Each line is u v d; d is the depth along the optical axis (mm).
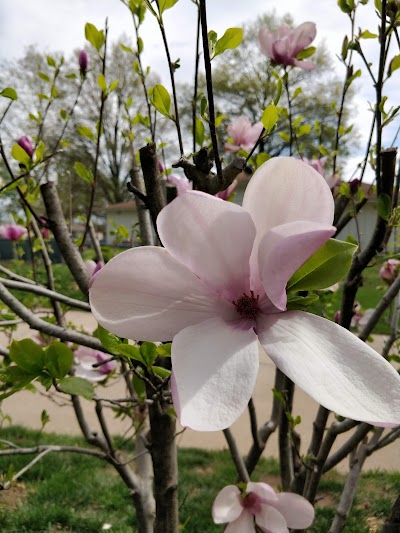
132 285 237
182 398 193
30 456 1412
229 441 580
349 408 187
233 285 243
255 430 596
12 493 1265
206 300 244
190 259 234
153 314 241
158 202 299
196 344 222
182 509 1172
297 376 200
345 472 1367
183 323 242
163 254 237
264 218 236
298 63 650
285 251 204
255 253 241
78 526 1129
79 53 701
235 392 199
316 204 231
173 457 393
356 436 513
